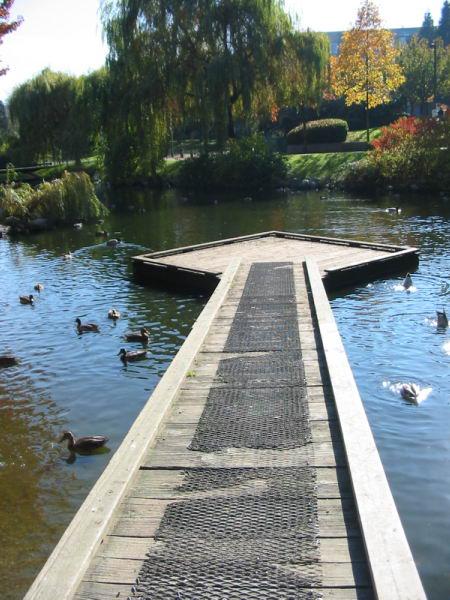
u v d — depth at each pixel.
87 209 29.59
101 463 7.47
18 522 6.32
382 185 36.69
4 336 12.63
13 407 9.21
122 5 37.28
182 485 5.42
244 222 27.20
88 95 41.25
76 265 19.61
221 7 37.09
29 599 3.88
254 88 38.41
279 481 5.41
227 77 37.31
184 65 38.53
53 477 7.19
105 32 38.03
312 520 4.79
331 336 9.20
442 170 34.25
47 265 19.86
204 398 7.38
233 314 11.22
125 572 4.28
